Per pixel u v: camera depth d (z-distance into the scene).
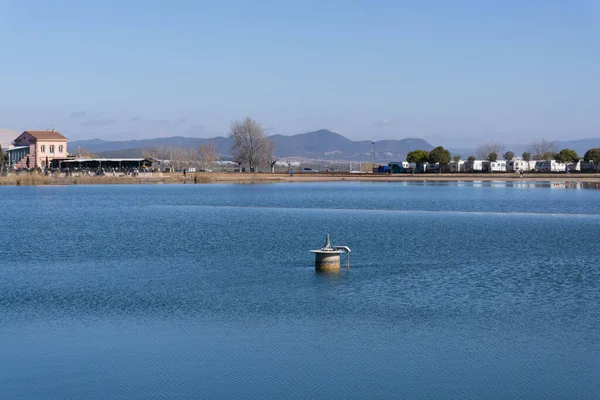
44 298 31.44
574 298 30.78
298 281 35.22
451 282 34.78
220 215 83.19
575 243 52.53
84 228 67.06
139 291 32.94
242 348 23.55
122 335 25.12
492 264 41.06
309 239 55.72
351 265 40.66
